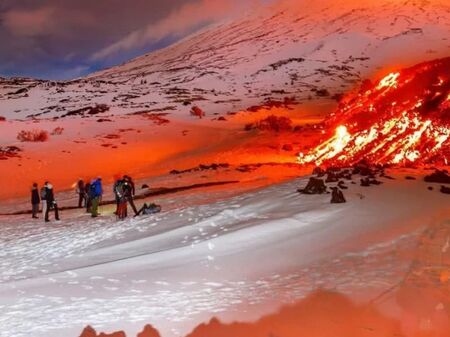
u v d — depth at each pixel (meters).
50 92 96.12
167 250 11.36
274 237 11.49
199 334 6.55
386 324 6.17
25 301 8.52
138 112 63.12
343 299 7.16
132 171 34.56
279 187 16.88
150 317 7.34
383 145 27.33
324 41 135.25
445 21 151.88
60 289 9.13
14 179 31.89
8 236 16.17
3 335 6.95
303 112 61.84
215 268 9.80
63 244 14.03
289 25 176.25
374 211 12.63
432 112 27.86
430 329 5.88
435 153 22.86
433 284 7.26
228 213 14.40
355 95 45.06
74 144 41.41
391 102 32.81
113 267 10.45
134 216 17.36
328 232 11.41
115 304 8.07
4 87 123.75
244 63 127.44
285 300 7.46
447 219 11.12
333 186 15.46
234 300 7.79
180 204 19.23
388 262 8.70
